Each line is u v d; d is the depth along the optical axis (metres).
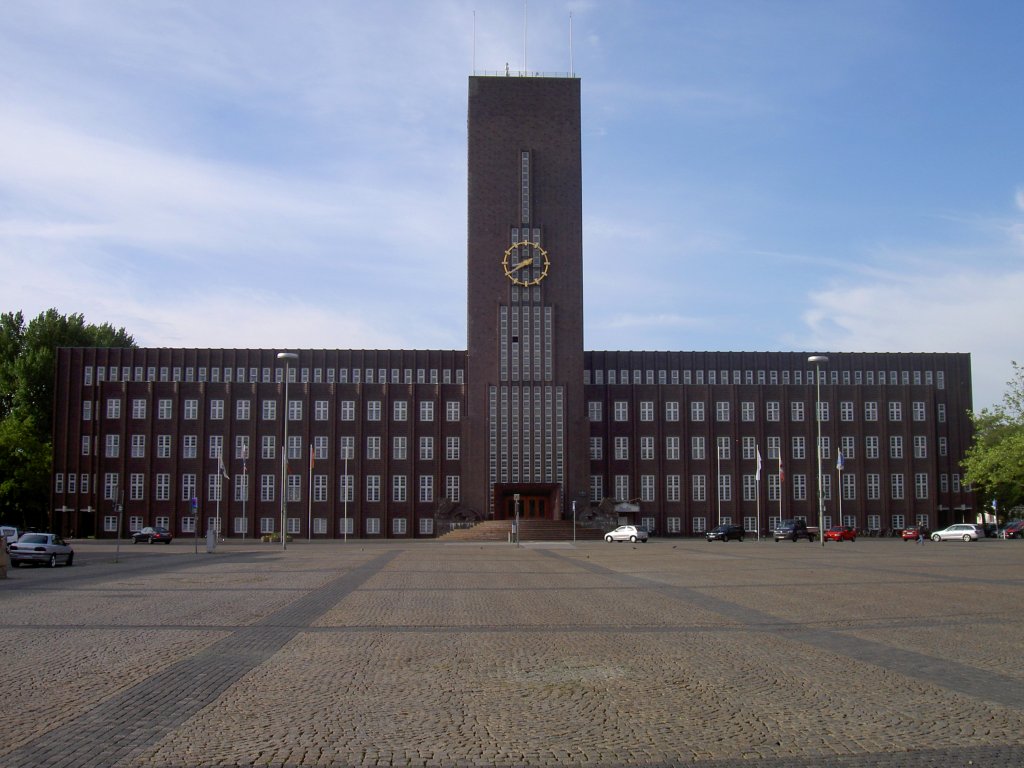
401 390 113.31
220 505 110.19
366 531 111.06
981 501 123.50
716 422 116.50
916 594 29.42
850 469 116.44
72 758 10.54
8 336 127.00
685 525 114.69
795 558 54.06
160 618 23.27
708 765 10.45
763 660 16.89
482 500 108.56
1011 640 19.27
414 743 11.28
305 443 111.75
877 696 13.78
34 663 16.52
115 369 114.88
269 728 11.94
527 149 113.62
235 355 116.19
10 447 105.06
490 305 111.50
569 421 110.00
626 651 17.97
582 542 90.00
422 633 20.56
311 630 21.03
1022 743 11.20
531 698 13.72
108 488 110.44
